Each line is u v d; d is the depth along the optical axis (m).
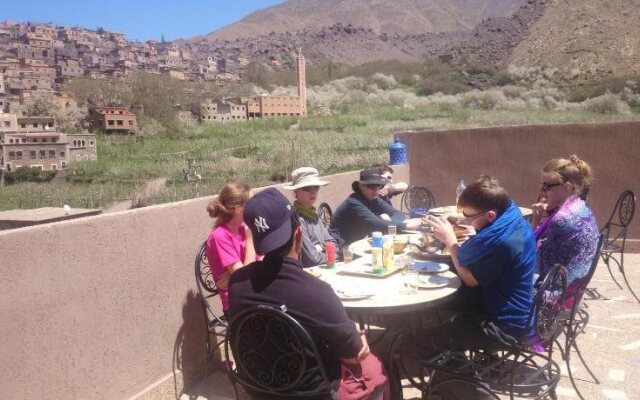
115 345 3.08
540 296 2.72
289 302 2.13
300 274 2.16
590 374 3.59
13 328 2.51
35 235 2.61
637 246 6.89
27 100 71.44
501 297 2.86
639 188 6.84
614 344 4.16
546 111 64.25
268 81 136.38
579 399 3.35
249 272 2.24
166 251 3.47
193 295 3.72
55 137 47.06
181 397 3.55
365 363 2.48
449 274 3.29
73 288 2.81
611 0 143.88
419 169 8.38
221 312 4.02
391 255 3.34
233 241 3.48
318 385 2.18
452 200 8.20
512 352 2.82
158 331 3.41
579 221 3.35
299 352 2.13
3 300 2.46
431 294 2.87
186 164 33.28
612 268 6.25
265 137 44.28
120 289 3.11
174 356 3.55
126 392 3.16
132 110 74.25
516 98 81.44
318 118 59.72
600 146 7.02
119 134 64.50
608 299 5.21
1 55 181.88
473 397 3.37
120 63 194.62
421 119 53.78
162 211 3.44
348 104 79.00
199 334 3.79
